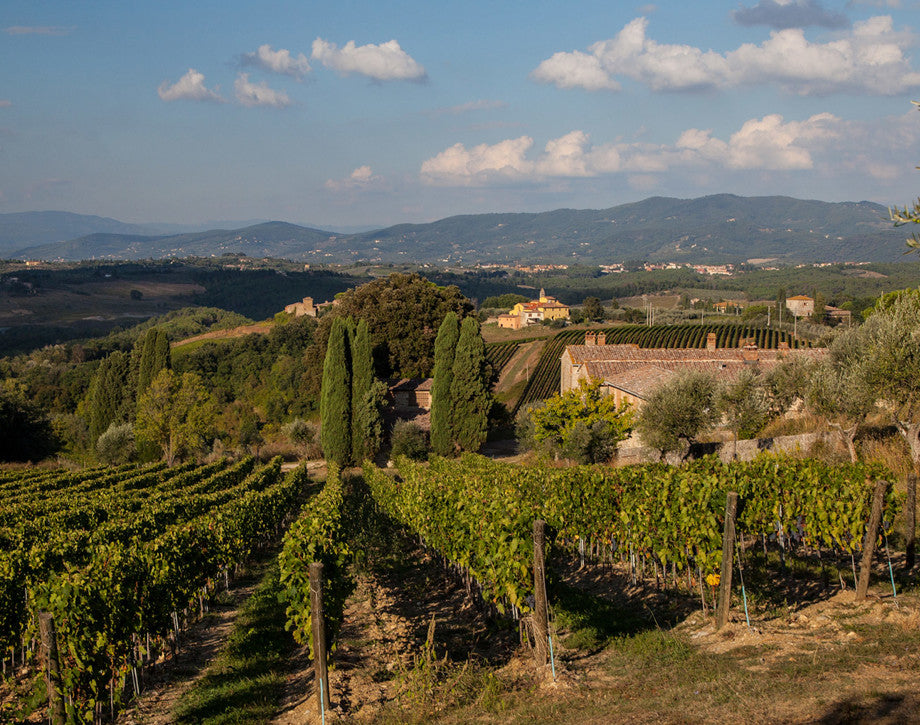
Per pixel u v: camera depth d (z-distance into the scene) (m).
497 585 11.04
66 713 8.71
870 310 43.56
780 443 26.12
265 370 87.12
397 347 61.81
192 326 136.25
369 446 49.00
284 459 55.25
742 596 11.18
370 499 31.42
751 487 12.25
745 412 25.53
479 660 10.68
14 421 58.56
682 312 137.88
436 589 16.11
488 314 165.88
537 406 47.38
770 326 101.25
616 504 14.52
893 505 11.73
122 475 38.00
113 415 68.25
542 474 18.55
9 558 12.66
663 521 12.02
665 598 12.22
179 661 12.08
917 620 9.16
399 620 13.73
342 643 12.27
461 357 48.50
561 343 94.06
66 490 30.75
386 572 18.42
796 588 11.81
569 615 11.56
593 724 7.36
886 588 11.12
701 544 11.16
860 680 7.38
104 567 10.46
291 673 11.05
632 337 91.88
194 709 9.52
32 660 12.03
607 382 41.16
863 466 13.23
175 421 50.53
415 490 19.28
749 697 7.30
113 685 9.64
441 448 48.50
